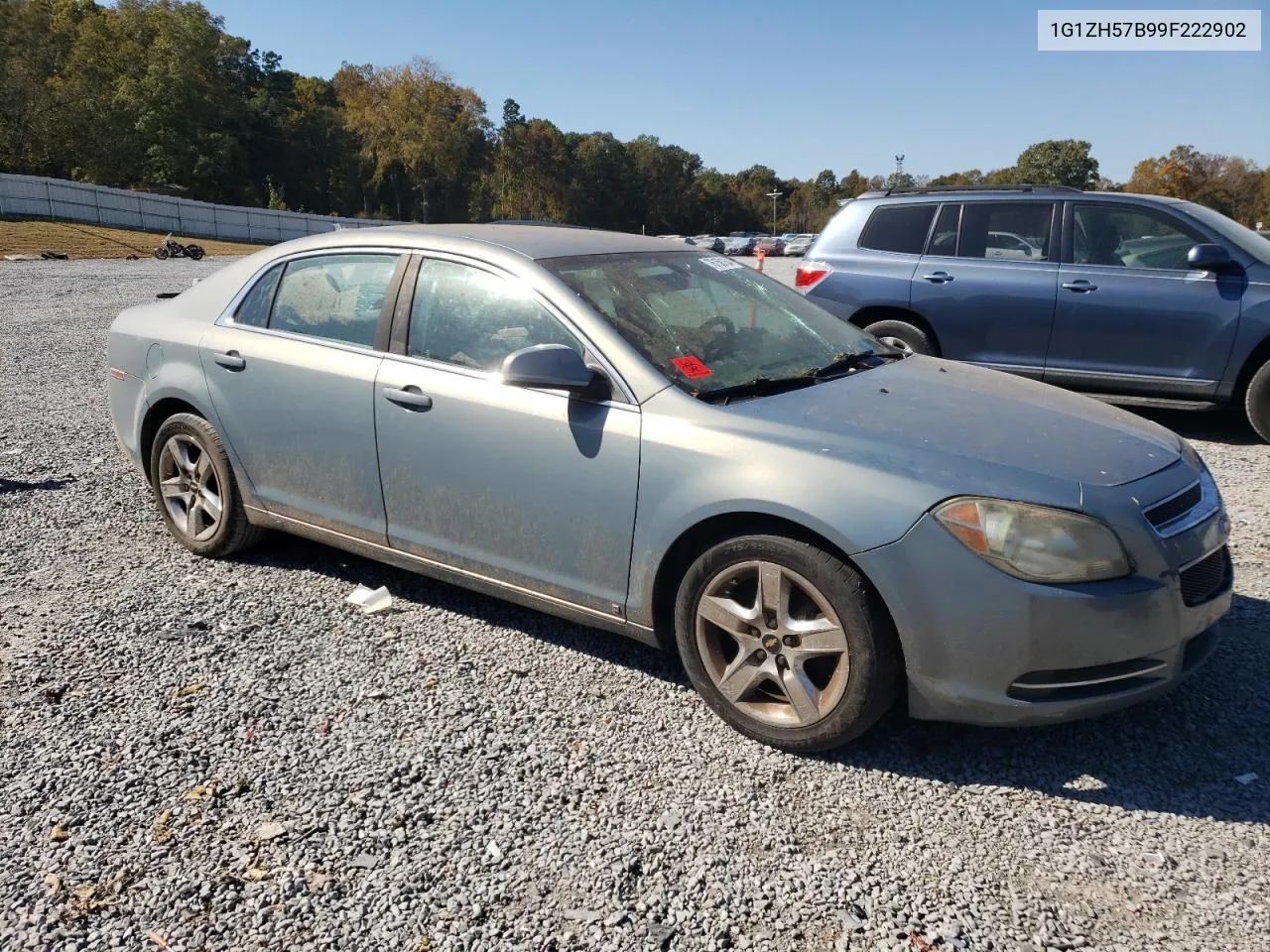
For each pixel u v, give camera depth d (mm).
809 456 2928
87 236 41469
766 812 2758
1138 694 2822
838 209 8406
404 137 98938
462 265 3750
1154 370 7012
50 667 3551
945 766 2984
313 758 3002
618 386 3271
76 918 2334
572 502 3330
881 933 2301
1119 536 2732
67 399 8453
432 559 3805
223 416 4328
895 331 7836
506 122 120562
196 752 3027
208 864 2523
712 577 3096
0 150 73688
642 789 2861
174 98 81188
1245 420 7820
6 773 2910
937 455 2887
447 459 3613
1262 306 6590
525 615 4055
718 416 3117
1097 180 106812
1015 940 2279
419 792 2832
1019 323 7379
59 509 5395
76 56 82875
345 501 4004
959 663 2768
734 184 157250
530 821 2711
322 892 2432
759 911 2371
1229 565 3170
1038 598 2680
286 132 98500
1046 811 2762
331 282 4133
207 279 4738
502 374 3145
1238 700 3328
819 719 2945
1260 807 2764
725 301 3928
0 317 14211
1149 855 2570
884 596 2775
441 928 2312
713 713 3283
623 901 2404
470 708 3307
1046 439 3059
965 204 7672
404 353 3801
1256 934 2285
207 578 4422
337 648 3738
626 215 136250
